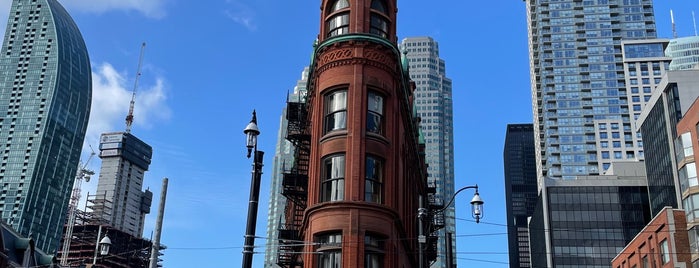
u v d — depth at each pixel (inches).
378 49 1378.0
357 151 1267.2
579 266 5856.3
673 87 5177.2
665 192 5216.5
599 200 6087.6
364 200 1246.3
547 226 6063.0
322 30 1464.1
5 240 2588.6
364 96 1323.8
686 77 5196.9
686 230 2987.2
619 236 5915.4
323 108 1355.8
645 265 3321.9
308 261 1219.2
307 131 1585.9
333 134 1301.7
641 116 5994.1
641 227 5915.4
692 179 2999.5
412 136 1797.5
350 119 1300.4
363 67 1347.2
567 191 6176.2
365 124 1305.4
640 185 6092.5
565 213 6077.8
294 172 1515.7
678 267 2908.5
